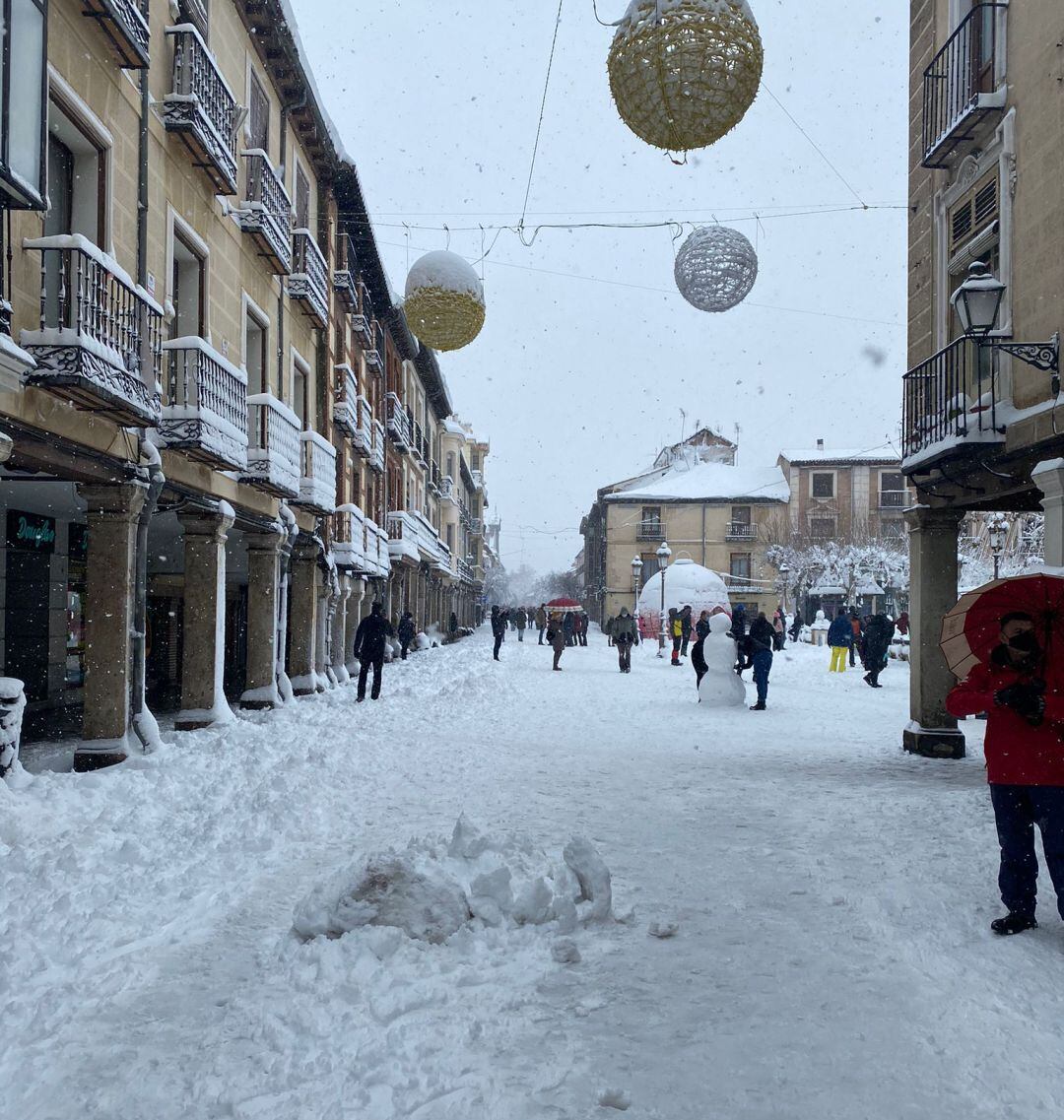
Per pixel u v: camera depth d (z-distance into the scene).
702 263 7.86
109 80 9.21
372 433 26.58
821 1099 2.80
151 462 9.87
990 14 9.40
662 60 4.90
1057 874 4.16
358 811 7.13
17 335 7.42
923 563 10.65
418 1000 3.50
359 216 22.47
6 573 14.44
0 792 6.72
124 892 5.06
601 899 4.46
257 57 14.77
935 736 10.38
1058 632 4.40
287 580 16.14
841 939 4.21
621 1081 2.92
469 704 16.05
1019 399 8.55
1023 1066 2.99
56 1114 2.81
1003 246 8.84
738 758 10.02
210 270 12.36
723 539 63.78
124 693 9.54
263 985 3.73
